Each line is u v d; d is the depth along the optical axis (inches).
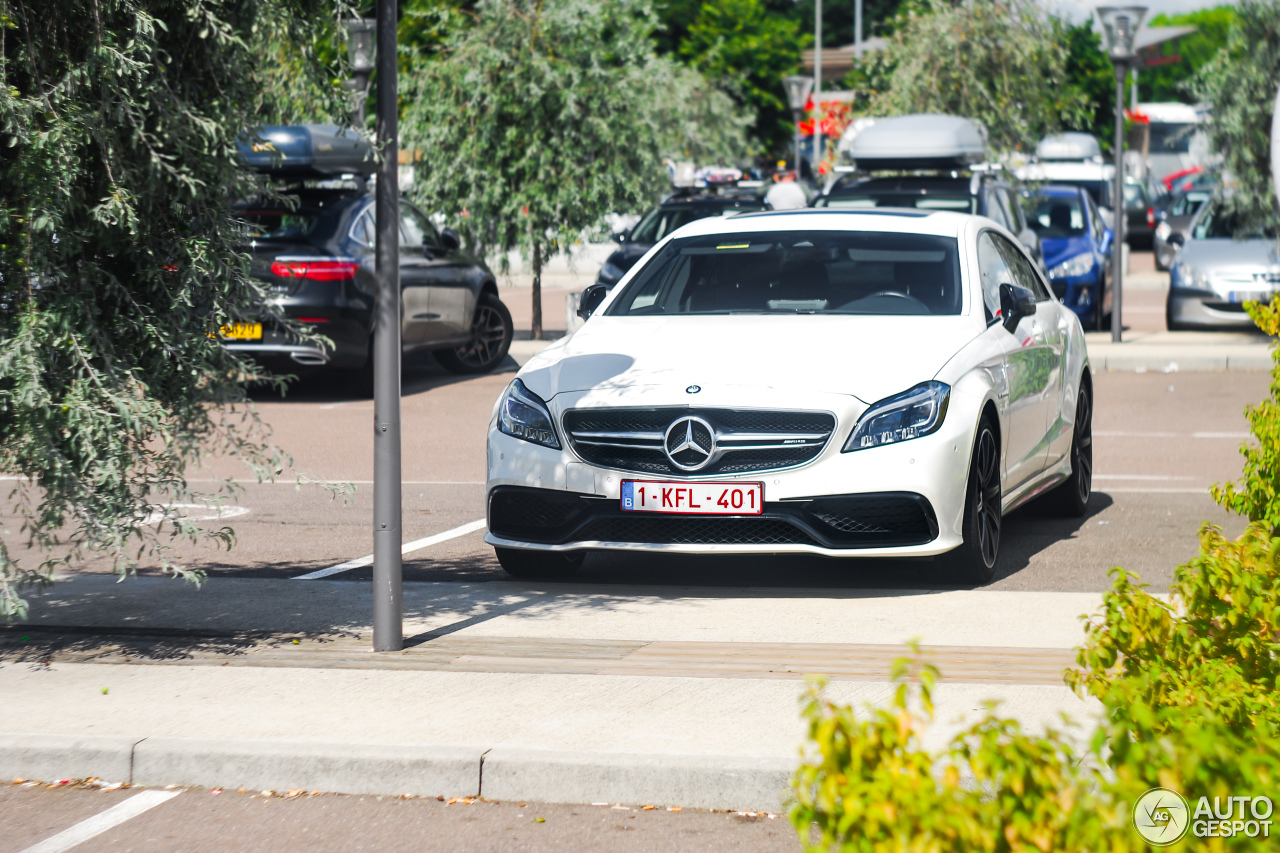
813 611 378.0
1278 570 238.1
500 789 261.3
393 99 330.3
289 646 343.9
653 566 445.4
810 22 4227.4
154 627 363.9
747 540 393.4
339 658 331.9
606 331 442.3
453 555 466.6
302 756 266.8
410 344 896.9
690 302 460.4
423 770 263.4
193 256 325.7
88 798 266.2
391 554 336.8
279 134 817.5
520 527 410.6
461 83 1084.5
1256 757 145.8
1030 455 464.1
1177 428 741.3
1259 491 339.6
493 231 1113.4
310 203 848.3
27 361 309.1
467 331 961.5
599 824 250.5
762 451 391.2
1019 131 1279.5
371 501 566.9
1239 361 964.0
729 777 255.1
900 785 143.9
